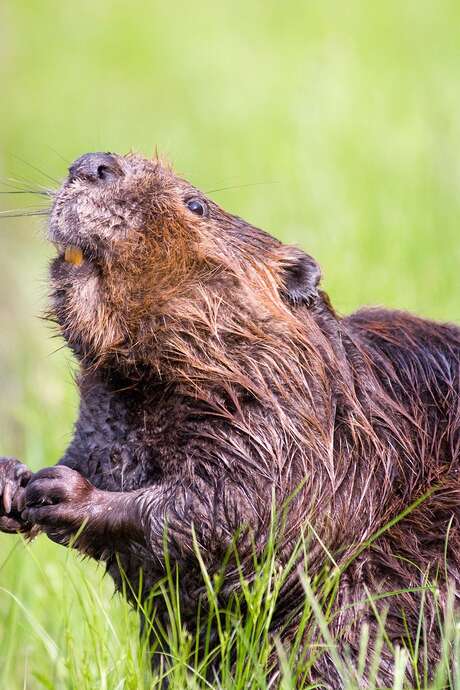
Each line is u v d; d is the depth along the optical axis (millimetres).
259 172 20859
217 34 34438
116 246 8273
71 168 8500
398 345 8703
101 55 34312
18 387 13820
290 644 7859
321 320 8539
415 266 14680
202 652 8094
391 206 17109
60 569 9867
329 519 7910
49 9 39781
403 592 7797
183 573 7930
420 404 8414
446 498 8078
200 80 29984
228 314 8203
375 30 30859
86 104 29828
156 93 29844
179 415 8047
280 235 16875
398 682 7066
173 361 8102
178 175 8977
